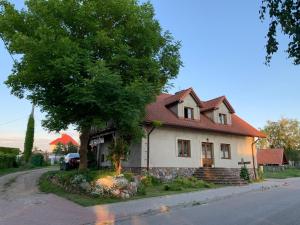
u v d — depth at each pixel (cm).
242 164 3012
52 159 5681
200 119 2858
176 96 2798
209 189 2044
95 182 1659
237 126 3191
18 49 1609
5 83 1784
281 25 607
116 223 1089
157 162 2380
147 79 1858
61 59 1516
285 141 7850
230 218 1105
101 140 2684
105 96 1620
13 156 3600
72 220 1127
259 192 1956
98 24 1753
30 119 4294
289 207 1314
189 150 2628
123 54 1744
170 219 1124
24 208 1336
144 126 2338
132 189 1708
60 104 1756
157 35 1914
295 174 4106
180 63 2036
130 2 1825
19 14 1750
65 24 1750
